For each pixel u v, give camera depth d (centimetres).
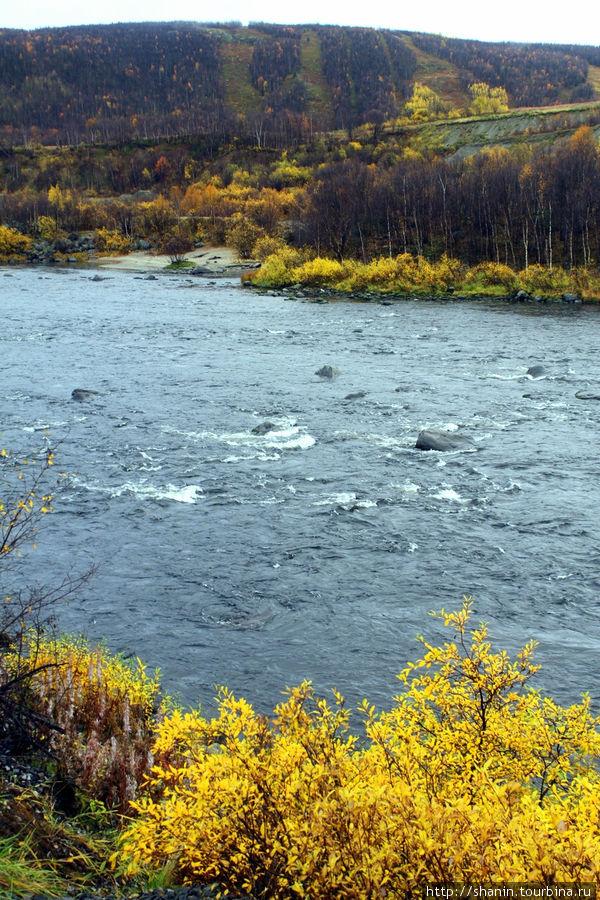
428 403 3459
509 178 9331
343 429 3059
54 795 769
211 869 600
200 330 5528
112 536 2052
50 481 2441
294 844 565
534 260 8506
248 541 2028
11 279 8781
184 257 11269
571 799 691
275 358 4509
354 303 7175
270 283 8456
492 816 572
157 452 2762
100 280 8844
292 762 623
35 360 4378
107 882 655
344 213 9956
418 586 1786
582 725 731
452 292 7675
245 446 2839
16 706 862
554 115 15275
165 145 19275
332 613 1666
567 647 1527
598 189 8531
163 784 809
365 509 2241
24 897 588
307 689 747
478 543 2009
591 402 3444
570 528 2095
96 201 14712
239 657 1502
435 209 9831
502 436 2941
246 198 14362
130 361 4391
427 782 676
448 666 793
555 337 5112
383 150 16100
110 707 1003
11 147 19512
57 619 1623
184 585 1792
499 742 727
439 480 2480
